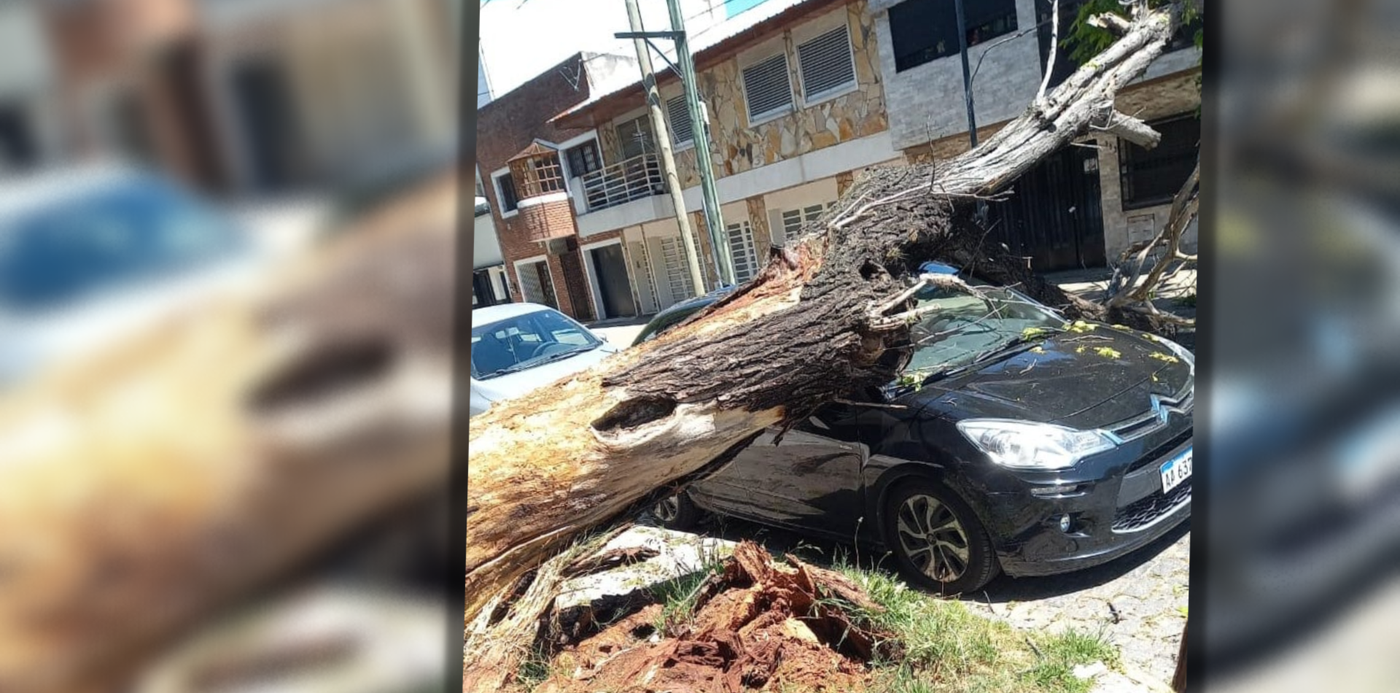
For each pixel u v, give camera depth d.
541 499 2.96
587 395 3.13
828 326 3.13
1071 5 10.18
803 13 12.96
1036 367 3.91
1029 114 4.21
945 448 3.46
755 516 4.54
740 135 15.50
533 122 20.81
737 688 2.92
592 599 3.94
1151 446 3.33
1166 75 9.32
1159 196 10.63
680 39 10.10
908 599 3.31
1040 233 12.01
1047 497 3.21
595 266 21.45
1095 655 2.91
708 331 3.37
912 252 3.72
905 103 12.33
